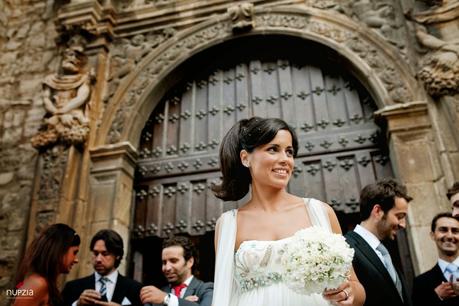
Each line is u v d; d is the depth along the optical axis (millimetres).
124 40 5945
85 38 5895
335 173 4668
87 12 5832
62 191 4766
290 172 1613
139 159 5379
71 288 3131
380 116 4445
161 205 5035
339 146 4789
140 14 6035
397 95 4512
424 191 3947
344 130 4871
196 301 2686
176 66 5527
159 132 5500
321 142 4859
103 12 6027
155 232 4883
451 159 3934
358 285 1461
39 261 2299
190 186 5055
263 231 1506
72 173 4914
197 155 5207
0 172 5660
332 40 5090
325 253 1255
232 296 1446
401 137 4266
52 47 6438
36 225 4656
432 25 4516
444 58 4223
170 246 2984
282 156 1598
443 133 4082
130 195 5059
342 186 4578
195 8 5848
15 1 7055
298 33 5258
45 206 4734
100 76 5602
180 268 2908
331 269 1244
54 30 6586
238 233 1556
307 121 5035
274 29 5359
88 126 5156
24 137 5836
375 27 5043
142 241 5012
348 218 4680
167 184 5141
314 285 1234
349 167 4664
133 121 5293
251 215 1595
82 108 5277
